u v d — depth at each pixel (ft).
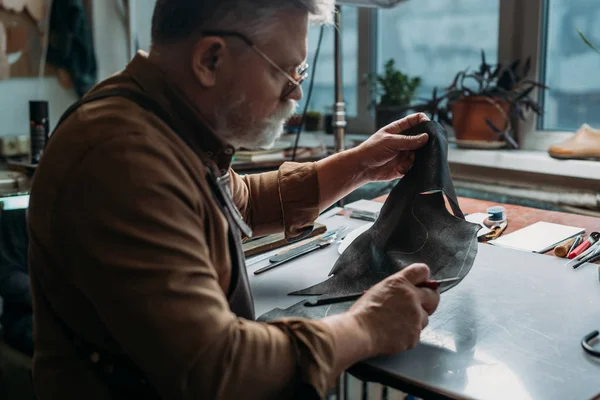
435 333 2.98
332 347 2.53
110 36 8.38
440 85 8.39
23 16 7.74
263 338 2.49
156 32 2.79
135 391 2.59
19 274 5.32
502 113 7.22
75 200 2.41
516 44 7.53
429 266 3.25
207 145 2.88
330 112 9.29
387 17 8.75
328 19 3.02
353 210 5.01
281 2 2.71
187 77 2.76
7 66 7.72
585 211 6.63
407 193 3.64
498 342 2.88
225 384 2.36
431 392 2.54
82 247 2.38
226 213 2.91
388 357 2.78
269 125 2.93
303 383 2.47
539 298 3.34
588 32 7.05
